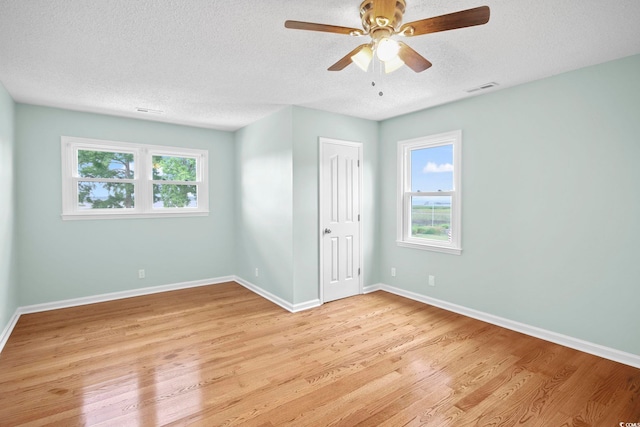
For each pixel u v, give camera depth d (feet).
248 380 7.55
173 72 8.87
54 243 12.34
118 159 13.74
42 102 11.51
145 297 13.89
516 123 10.01
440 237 12.50
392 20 5.47
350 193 13.69
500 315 10.59
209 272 16.03
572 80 8.84
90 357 8.62
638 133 7.84
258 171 14.20
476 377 7.61
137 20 6.32
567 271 9.07
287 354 8.79
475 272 11.22
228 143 16.42
